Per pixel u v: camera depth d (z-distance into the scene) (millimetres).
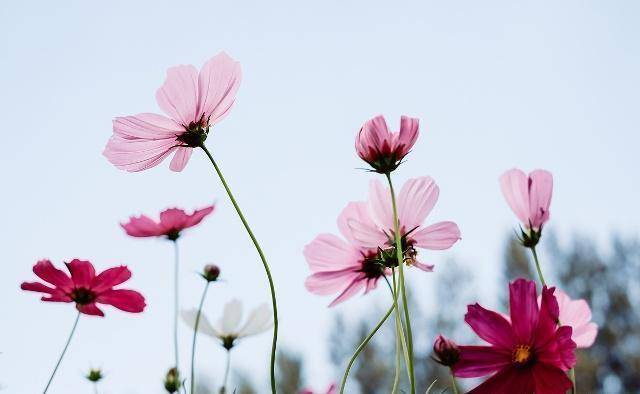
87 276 765
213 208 845
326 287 733
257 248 592
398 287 622
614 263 9828
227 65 684
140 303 771
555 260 10078
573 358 597
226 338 829
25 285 761
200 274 758
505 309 8039
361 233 698
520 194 705
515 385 614
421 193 702
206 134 684
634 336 8875
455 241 698
